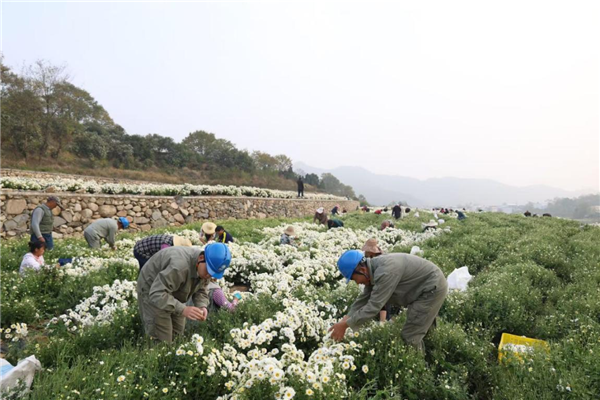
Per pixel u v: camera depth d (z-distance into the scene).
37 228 7.87
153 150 45.44
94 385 2.82
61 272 6.08
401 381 3.34
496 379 3.51
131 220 14.57
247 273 7.55
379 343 3.77
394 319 4.74
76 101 36.34
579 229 16.12
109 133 42.97
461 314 5.12
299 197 31.00
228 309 4.87
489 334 4.73
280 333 4.07
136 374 3.07
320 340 4.20
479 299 5.56
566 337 4.34
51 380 2.93
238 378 3.09
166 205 16.11
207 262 3.62
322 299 5.66
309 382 2.78
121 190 15.83
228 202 19.86
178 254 3.77
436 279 3.80
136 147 43.31
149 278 3.85
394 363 3.45
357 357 3.59
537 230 14.16
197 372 3.11
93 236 8.64
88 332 4.02
